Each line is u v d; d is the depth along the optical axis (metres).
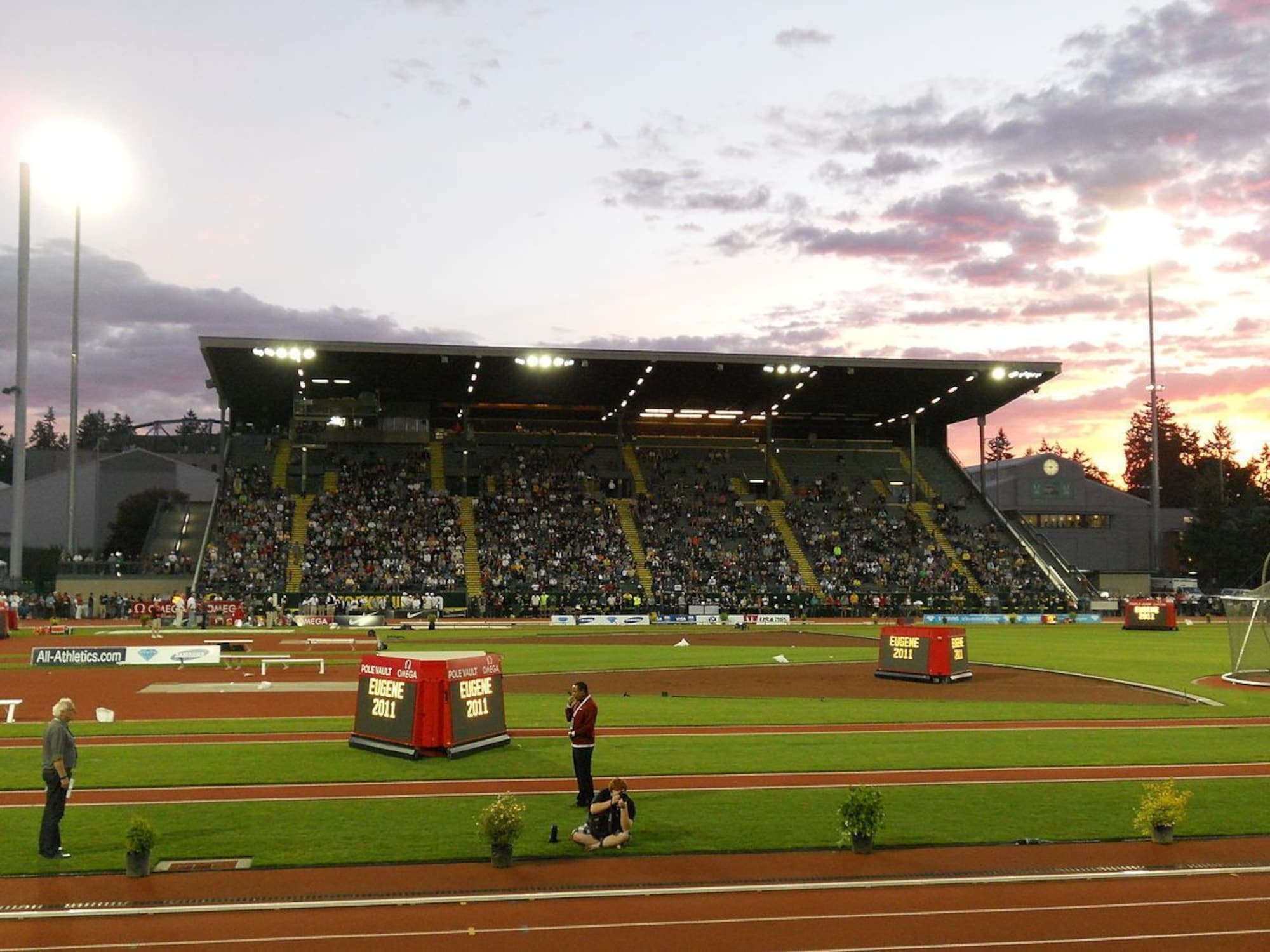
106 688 35.59
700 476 99.44
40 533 100.31
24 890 13.29
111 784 19.33
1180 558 118.88
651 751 23.06
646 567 86.00
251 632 62.81
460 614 77.62
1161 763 21.97
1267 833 16.31
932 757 22.45
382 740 22.62
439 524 86.88
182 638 58.12
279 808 17.59
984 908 12.84
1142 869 14.36
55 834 14.57
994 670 43.47
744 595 82.38
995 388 91.31
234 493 86.19
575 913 12.58
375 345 76.25
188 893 13.23
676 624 76.56
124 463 105.69
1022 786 19.61
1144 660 48.28
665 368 83.81
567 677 39.94
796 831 16.17
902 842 15.68
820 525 94.62
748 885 13.56
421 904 12.85
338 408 93.19
